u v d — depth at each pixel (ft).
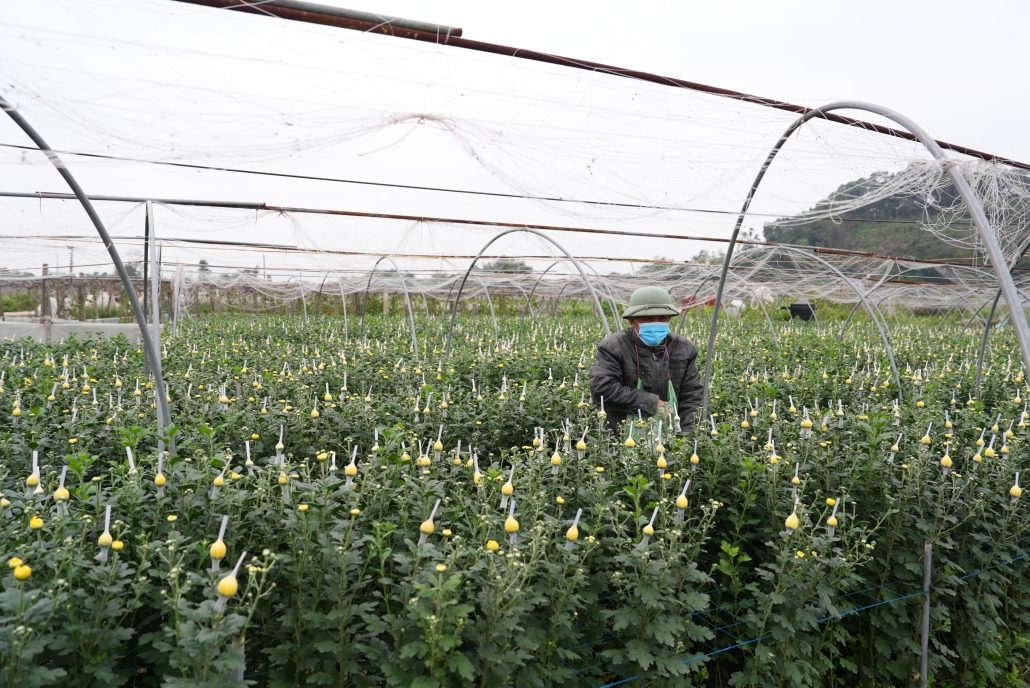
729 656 12.34
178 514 9.95
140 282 71.77
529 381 27.73
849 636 12.96
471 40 12.12
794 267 55.67
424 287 78.28
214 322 69.46
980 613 13.65
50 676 7.13
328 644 8.59
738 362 36.17
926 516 12.96
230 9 10.62
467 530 10.16
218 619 7.25
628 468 12.55
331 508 9.41
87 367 25.05
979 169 11.58
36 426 15.70
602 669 11.37
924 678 12.64
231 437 16.07
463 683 8.54
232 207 26.13
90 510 10.23
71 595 8.00
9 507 10.11
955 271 52.49
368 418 16.88
